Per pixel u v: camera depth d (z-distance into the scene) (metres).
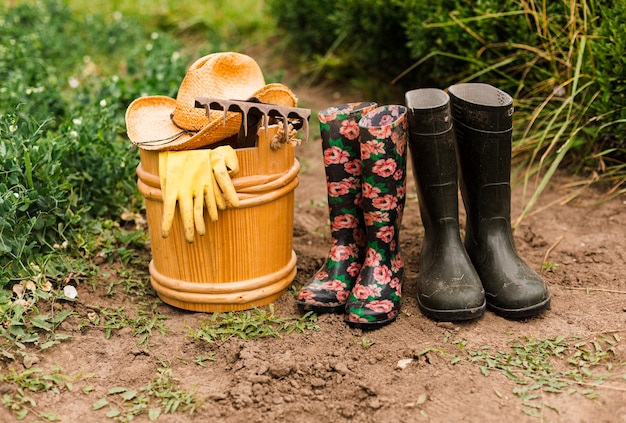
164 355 2.45
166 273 2.64
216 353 2.45
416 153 2.53
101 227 3.12
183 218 2.38
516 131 3.88
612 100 3.40
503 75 3.81
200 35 6.30
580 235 3.19
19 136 2.94
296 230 3.34
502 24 3.78
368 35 4.57
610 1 3.62
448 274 2.54
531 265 2.96
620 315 2.57
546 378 2.26
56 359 2.40
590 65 3.48
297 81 5.25
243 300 2.62
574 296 2.72
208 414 2.18
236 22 6.20
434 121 2.46
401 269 2.66
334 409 2.19
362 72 4.90
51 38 5.32
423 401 2.17
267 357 2.40
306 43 5.36
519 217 3.37
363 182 2.52
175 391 2.27
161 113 2.73
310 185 3.86
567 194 3.53
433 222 2.60
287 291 2.79
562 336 2.45
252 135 2.46
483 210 2.61
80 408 2.20
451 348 2.42
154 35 5.11
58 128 3.74
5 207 2.68
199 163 2.38
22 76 4.15
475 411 2.14
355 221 2.67
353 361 2.38
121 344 2.50
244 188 2.47
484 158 2.54
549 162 3.73
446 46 3.98
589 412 2.12
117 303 2.73
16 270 2.70
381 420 2.13
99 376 2.34
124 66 5.45
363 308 2.52
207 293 2.60
